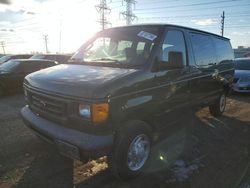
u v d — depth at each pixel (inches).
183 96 174.7
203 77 202.2
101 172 145.3
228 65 265.6
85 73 136.2
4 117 249.4
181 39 175.6
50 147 174.6
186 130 216.8
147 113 141.1
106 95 116.4
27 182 133.2
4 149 171.5
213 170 152.3
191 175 145.5
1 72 387.5
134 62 143.9
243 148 187.9
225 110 303.1
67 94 121.6
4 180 134.3
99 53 170.9
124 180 136.4
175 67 156.6
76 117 119.6
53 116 129.7
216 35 244.5
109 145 119.5
